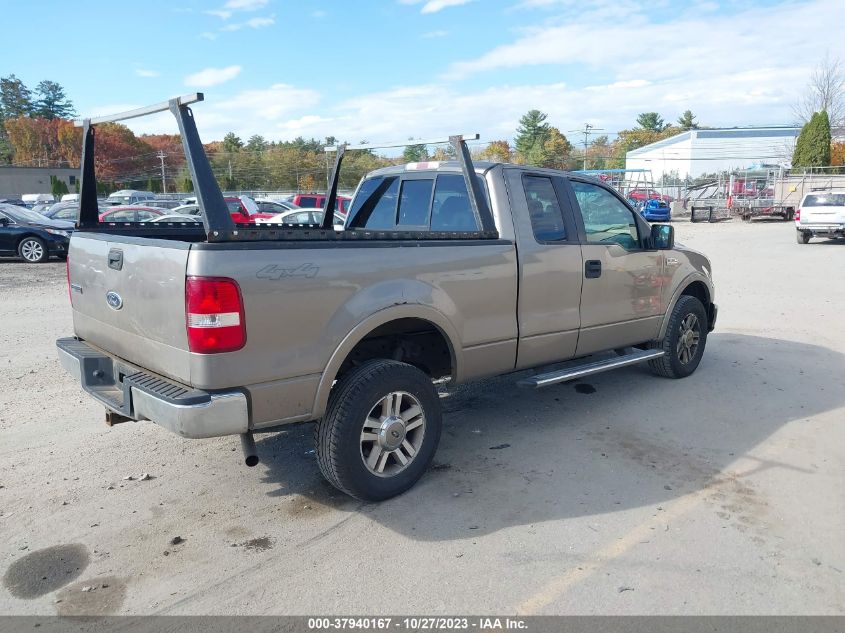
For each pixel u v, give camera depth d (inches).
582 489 163.9
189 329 128.5
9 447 190.5
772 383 250.7
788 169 1721.2
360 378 149.9
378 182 223.5
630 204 228.1
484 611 117.9
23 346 309.9
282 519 150.8
